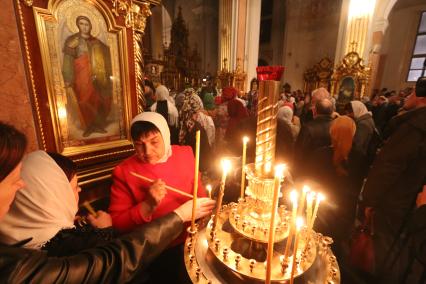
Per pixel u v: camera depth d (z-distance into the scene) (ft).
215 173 6.20
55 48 4.22
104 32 4.89
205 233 2.78
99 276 1.91
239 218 2.50
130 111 5.58
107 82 5.11
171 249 3.67
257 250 2.43
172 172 3.77
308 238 2.31
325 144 6.79
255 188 2.33
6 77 3.67
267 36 52.42
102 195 5.40
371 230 4.80
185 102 9.02
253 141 4.90
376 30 29.84
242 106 9.32
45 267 1.68
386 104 20.40
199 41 49.47
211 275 2.19
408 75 40.42
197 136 2.34
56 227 2.31
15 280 1.51
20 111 3.89
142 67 5.72
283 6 48.52
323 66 38.75
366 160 6.32
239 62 31.24
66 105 4.51
